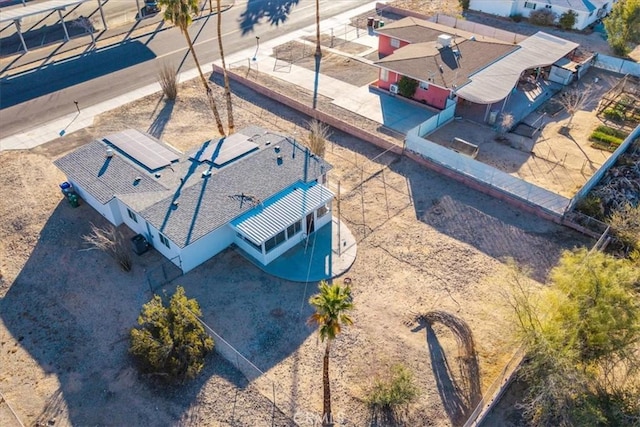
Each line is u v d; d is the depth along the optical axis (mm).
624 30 49844
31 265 28562
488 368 23500
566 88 45781
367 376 23203
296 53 52000
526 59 44594
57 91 44406
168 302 26219
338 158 37125
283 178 31172
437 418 21688
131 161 32250
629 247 29172
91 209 32406
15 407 21875
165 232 26844
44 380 22984
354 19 60281
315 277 27859
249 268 28453
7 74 46562
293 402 22172
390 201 33188
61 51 50688
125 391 22531
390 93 44719
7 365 23594
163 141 38469
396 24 51219
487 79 41438
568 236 30422
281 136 34812
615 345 20875
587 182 31984
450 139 38938
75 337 24812
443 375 23250
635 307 21250
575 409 20062
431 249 29656
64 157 33031
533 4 59062
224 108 43125
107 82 45969
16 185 34000
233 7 62094
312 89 45594
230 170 31328
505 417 21641
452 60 43469
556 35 55969
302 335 24969
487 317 25656
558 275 23312
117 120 40844
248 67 49094
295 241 29812
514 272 24688
